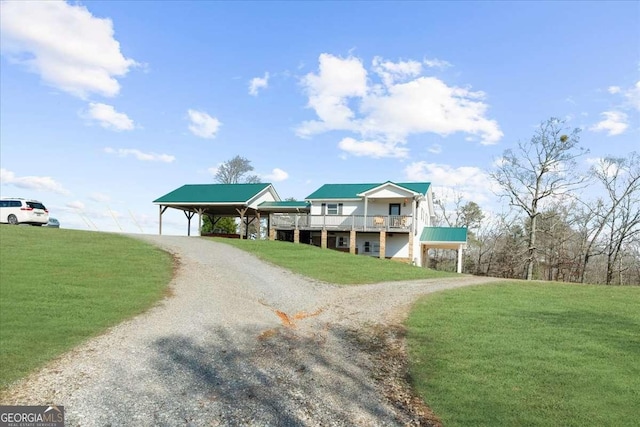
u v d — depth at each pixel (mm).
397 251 31594
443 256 53812
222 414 5531
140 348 7973
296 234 32062
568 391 6500
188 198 34469
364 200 32031
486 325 10242
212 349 8172
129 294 12094
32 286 12039
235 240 26609
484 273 48844
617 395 6355
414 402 6273
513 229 46844
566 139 36000
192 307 11281
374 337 9531
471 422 5602
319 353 8312
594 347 8523
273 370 7250
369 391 6609
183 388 6305
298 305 12578
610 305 12633
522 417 5707
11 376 6422
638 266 43438
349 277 17641
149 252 18938
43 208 27125
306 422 5453
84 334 8609
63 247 18406
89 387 6168
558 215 42688
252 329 9703
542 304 12703
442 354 8250
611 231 37406
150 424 5184
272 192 38219
